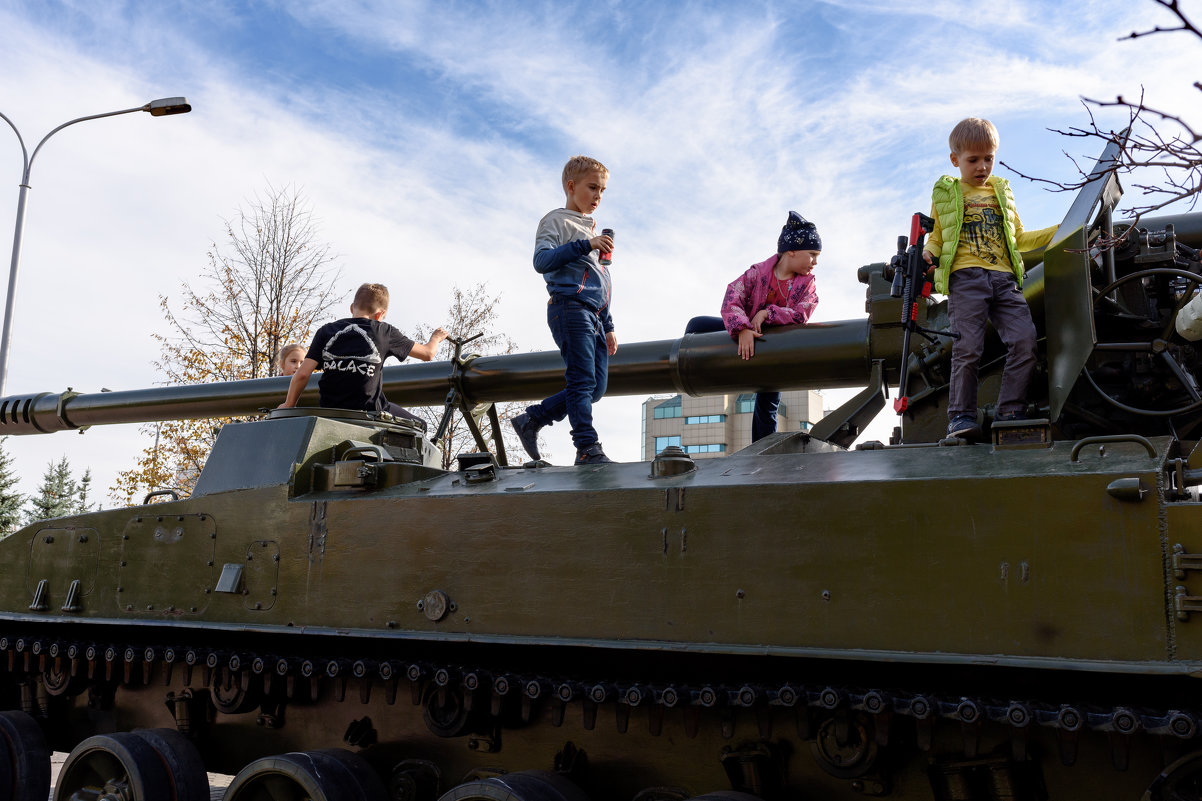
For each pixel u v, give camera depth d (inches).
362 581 250.8
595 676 241.6
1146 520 177.9
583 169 295.9
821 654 195.6
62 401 431.2
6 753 309.4
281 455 276.5
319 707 282.8
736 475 221.3
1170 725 170.1
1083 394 239.1
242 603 267.4
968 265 239.8
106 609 290.5
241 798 259.4
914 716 193.5
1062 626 180.5
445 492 248.4
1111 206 243.1
